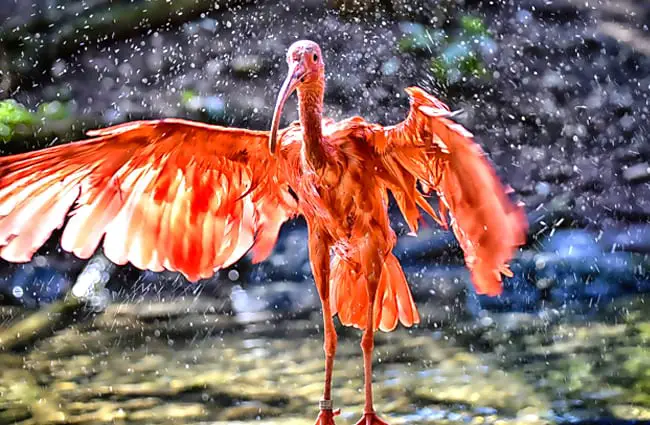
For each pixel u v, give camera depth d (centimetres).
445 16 1789
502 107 1706
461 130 687
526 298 1325
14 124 1552
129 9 1770
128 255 840
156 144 793
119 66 1750
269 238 878
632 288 1345
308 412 935
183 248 858
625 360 1066
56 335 1220
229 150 821
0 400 974
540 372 1039
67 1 1791
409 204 818
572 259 1412
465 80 1722
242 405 956
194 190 841
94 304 1345
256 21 1794
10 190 756
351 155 781
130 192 819
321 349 1146
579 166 1633
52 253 1457
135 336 1208
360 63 1739
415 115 730
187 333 1220
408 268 1437
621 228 1502
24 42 1747
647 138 1666
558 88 1731
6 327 1245
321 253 810
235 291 1392
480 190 704
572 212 1536
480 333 1196
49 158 756
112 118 1655
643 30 1822
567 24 1823
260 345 1166
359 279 824
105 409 946
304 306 1338
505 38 1791
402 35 1762
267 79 1738
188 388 1009
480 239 720
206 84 1736
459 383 1012
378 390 998
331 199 784
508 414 918
